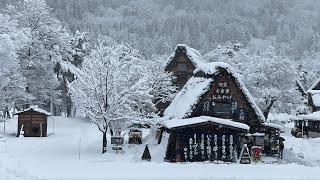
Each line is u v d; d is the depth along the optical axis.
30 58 57.31
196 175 19.81
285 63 58.75
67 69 64.88
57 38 60.50
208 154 29.28
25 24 58.25
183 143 29.28
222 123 29.03
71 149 32.31
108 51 32.34
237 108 33.06
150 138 38.31
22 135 41.66
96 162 25.34
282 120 71.62
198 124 28.88
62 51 62.44
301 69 108.44
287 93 57.72
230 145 29.55
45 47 60.56
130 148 32.81
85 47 70.50
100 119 31.83
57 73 68.25
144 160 27.66
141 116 33.84
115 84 31.34
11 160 21.64
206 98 32.66
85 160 26.45
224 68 32.34
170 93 48.88
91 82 31.25
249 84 58.09
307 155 34.81
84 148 32.81
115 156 29.08
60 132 49.34
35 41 56.97
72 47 70.19
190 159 29.17
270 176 19.94
